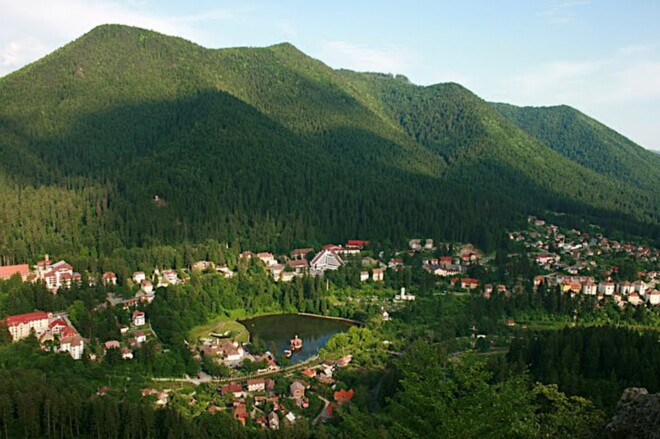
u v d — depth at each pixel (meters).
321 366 182.00
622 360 142.00
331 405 151.75
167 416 129.88
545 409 72.88
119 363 171.38
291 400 154.75
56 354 165.62
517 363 141.62
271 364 182.62
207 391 161.75
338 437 124.38
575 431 67.38
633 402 43.97
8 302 194.62
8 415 124.81
